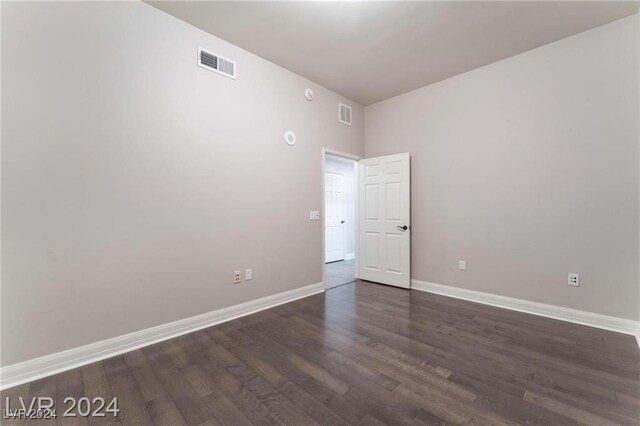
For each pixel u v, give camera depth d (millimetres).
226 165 2816
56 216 1933
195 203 2602
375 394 1667
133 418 1491
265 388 1732
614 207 2506
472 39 2752
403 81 3639
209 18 2471
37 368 1860
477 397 1632
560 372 1872
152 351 2195
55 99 1922
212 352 2174
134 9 2252
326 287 3982
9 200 1785
